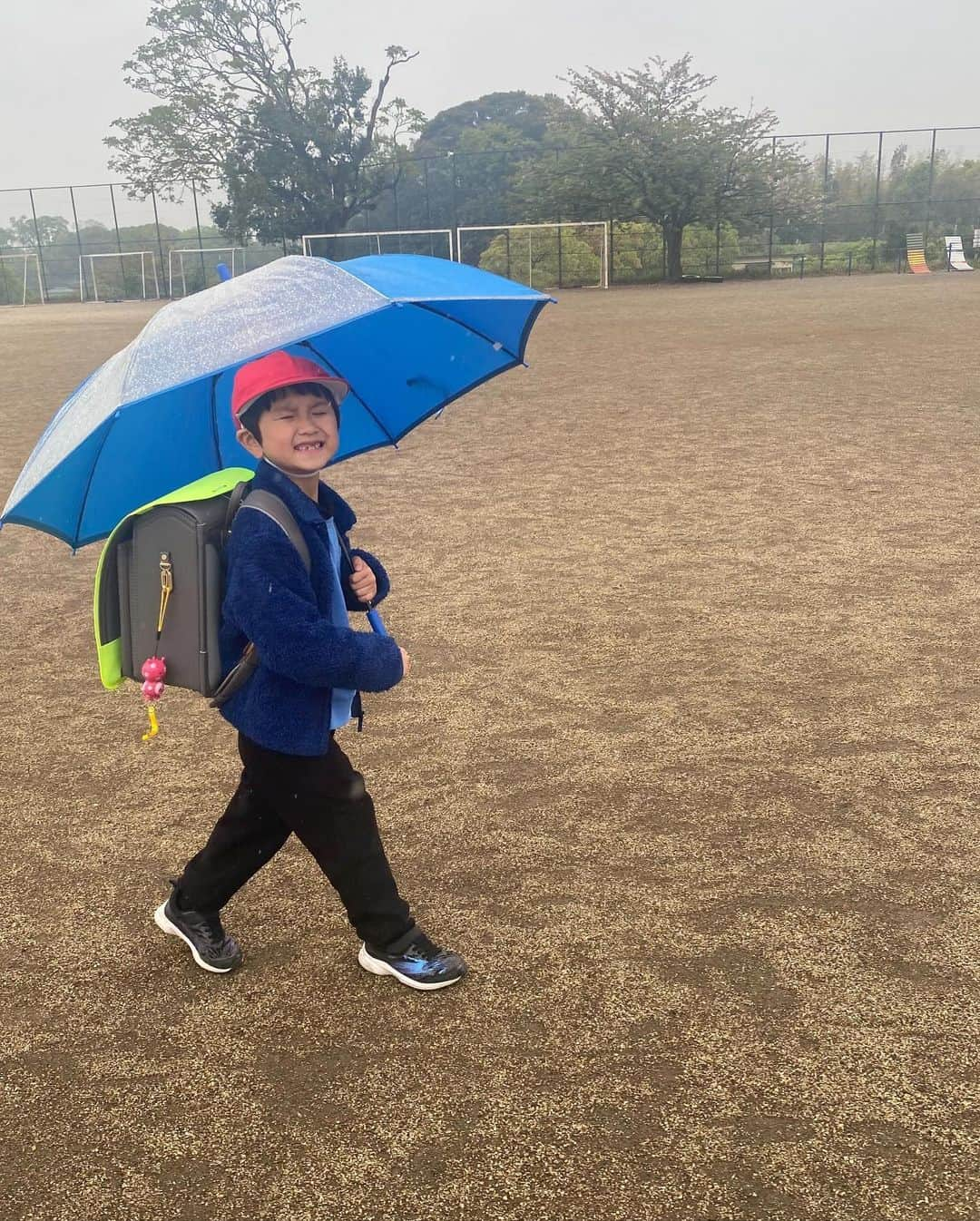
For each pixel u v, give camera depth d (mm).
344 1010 2242
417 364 2391
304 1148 1867
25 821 3117
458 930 2498
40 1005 2301
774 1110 1902
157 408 2115
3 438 10469
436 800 3121
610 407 11188
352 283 1824
